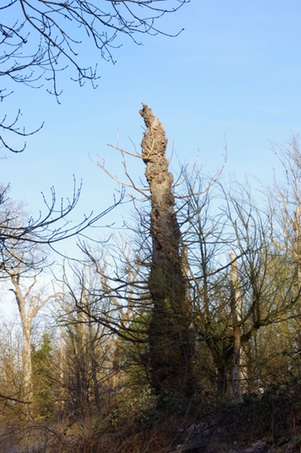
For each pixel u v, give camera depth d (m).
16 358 45.66
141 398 22.67
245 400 16.28
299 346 23.66
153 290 23.08
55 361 41.62
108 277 24.00
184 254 22.84
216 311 22.30
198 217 22.50
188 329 22.94
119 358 28.52
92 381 31.09
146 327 24.05
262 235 21.69
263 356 22.64
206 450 15.70
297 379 15.57
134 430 17.47
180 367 23.36
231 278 22.17
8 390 40.19
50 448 17.31
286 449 13.44
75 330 31.91
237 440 15.49
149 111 26.39
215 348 22.41
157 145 25.75
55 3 9.09
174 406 18.55
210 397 20.31
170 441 16.75
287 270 22.84
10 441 20.11
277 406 15.31
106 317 25.92
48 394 39.00
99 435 17.14
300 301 22.27
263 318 21.72
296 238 25.03
